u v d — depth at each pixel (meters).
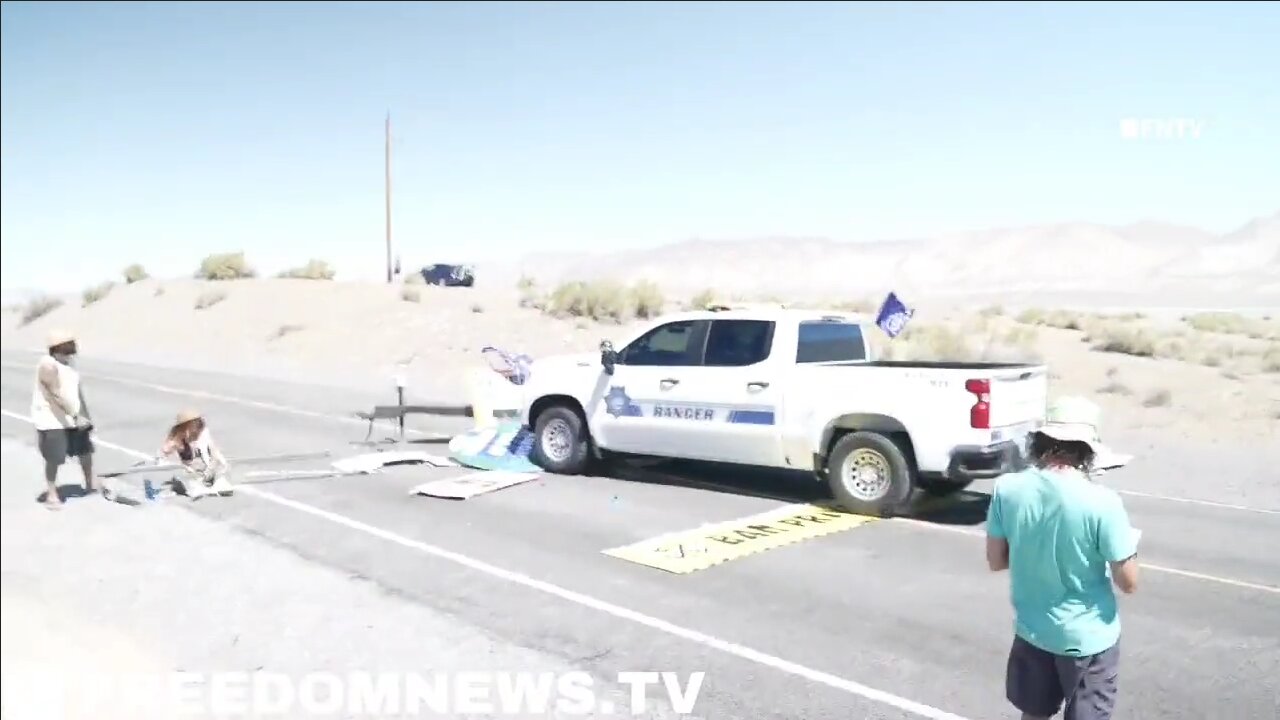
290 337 30.86
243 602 6.59
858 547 8.05
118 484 10.79
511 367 13.52
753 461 9.92
